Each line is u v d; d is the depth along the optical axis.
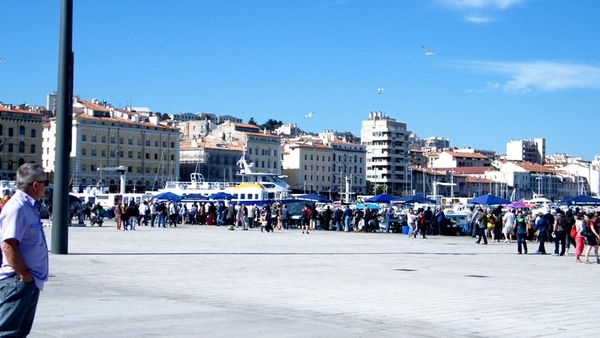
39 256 7.07
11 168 124.56
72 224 59.25
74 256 24.11
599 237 27.44
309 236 46.06
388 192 196.75
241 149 162.75
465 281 19.02
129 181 139.00
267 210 52.69
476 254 31.41
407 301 14.57
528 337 10.76
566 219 32.16
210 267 21.53
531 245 41.66
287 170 177.38
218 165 157.75
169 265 21.91
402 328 11.34
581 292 16.97
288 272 20.47
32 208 7.04
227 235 44.56
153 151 143.75
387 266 23.34
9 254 6.77
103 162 135.12
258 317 12.05
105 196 89.12
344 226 60.09
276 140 171.00
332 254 28.47
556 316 12.91
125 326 10.82
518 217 33.03
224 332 10.48
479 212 41.72
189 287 16.41
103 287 16.11
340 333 10.66
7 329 6.90
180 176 157.00
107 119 136.12
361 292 15.96
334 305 13.84
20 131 125.81
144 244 32.44
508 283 18.77
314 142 185.25
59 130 24.06
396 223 57.56
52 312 12.12
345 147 187.50
